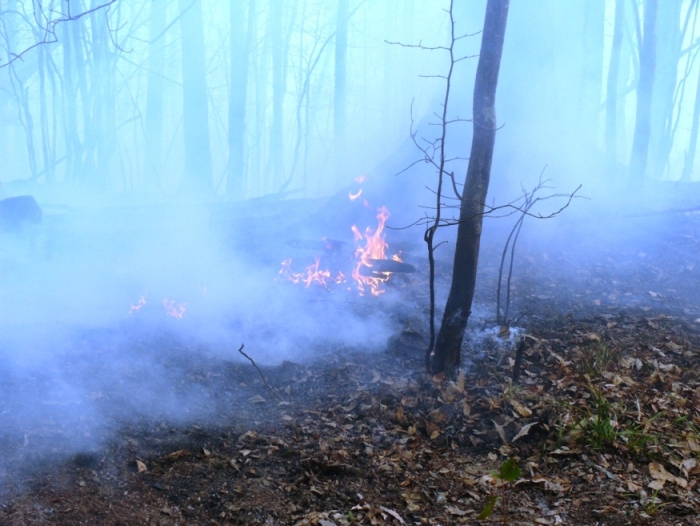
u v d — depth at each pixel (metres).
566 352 6.43
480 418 5.14
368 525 4.04
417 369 6.24
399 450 4.84
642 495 4.05
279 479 4.57
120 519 4.11
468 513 4.11
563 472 4.44
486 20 5.34
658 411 5.14
